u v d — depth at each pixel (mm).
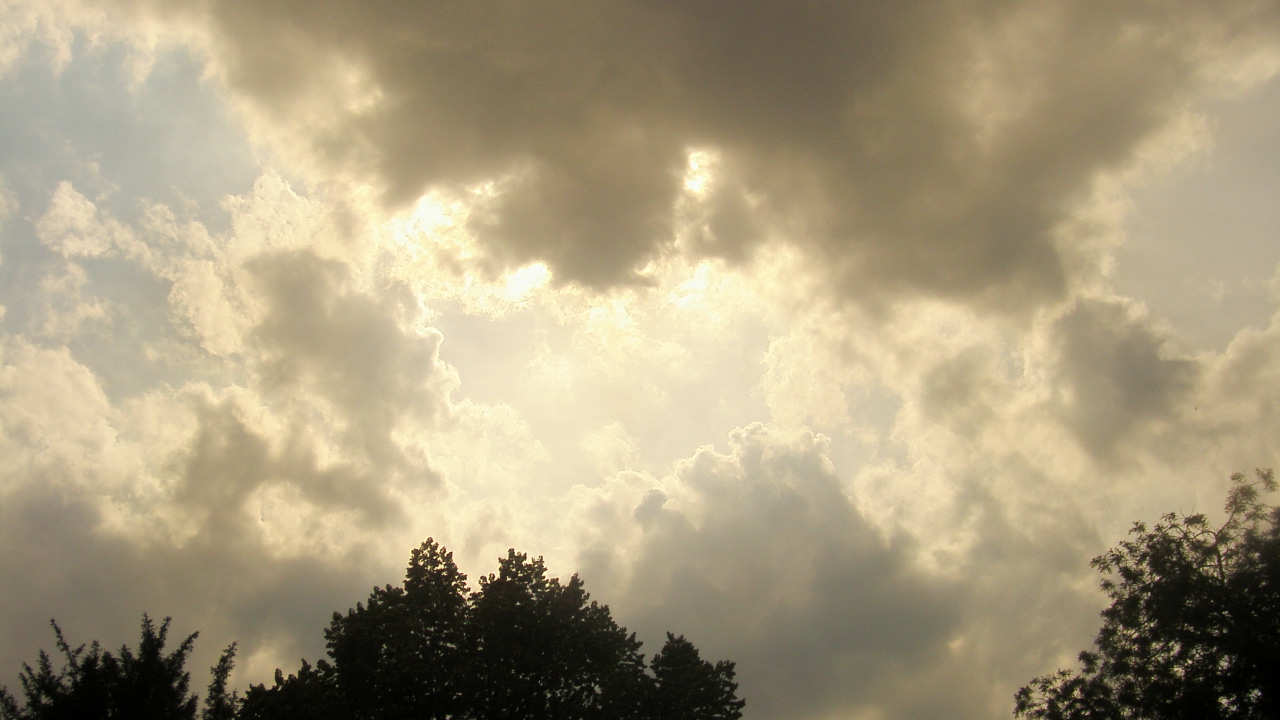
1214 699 30484
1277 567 30844
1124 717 33375
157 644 31281
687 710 36156
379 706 34344
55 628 30438
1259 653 29422
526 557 40812
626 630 39594
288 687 34438
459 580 40594
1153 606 33188
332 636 37594
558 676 36375
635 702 36156
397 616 36344
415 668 34219
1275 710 29734
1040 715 35625
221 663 33156
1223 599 31453
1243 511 33406
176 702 30656
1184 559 33219
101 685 29266
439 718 35000
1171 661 32875
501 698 34812
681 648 39344
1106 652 34844
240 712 33719
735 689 38156
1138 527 35219
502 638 36938
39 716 28641
